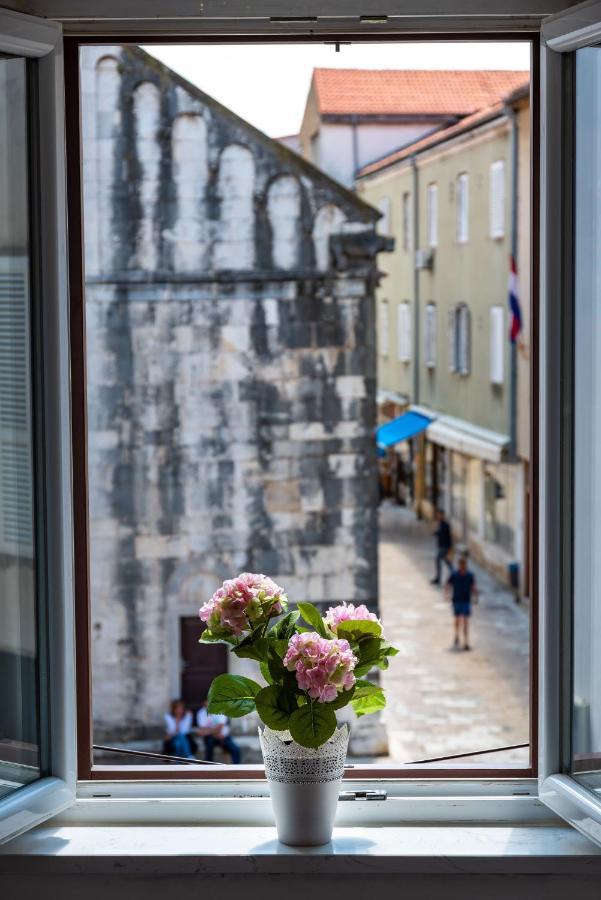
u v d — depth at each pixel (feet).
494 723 39.75
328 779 7.33
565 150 7.49
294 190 33.47
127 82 33.12
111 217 33.53
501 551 58.85
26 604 7.62
